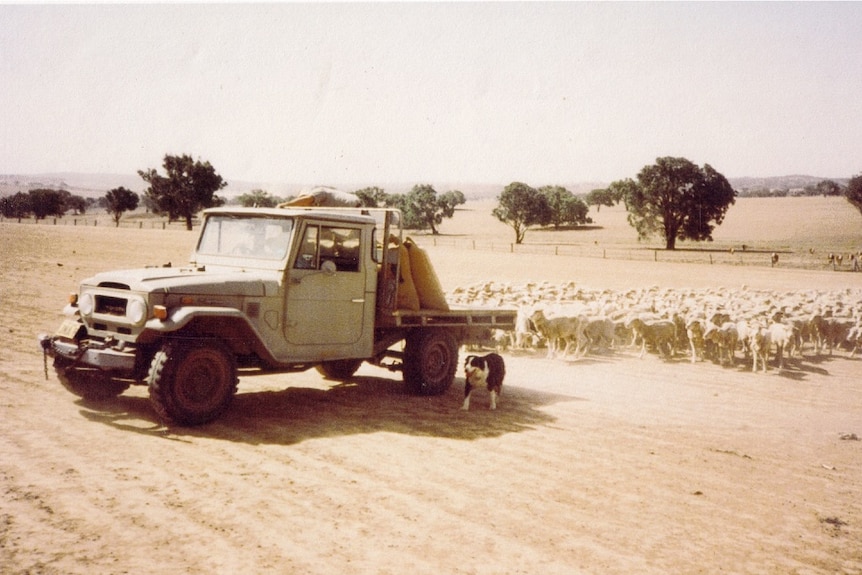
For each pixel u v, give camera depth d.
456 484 6.49
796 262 56.31
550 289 23.41
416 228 127.94
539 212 91.75
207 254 9.36
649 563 5.04
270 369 8.76
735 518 6.11
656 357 16.03
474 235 115.81
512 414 9.59
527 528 5.54
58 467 6.11
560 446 8.06
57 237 48.50
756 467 7.75
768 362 16.08
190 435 7.44
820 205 156.62
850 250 74.81
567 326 14.77
